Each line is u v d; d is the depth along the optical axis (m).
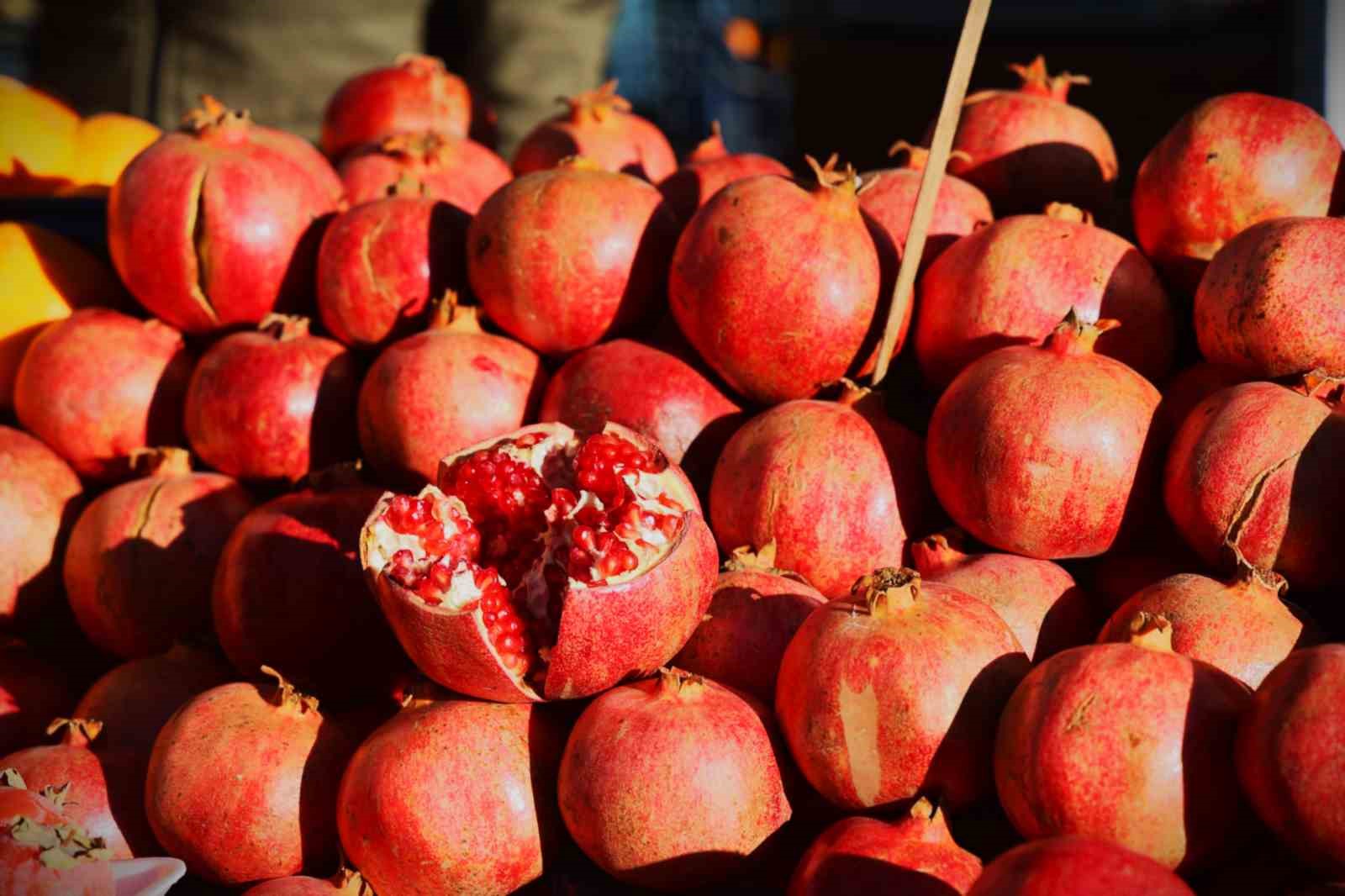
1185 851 0.68
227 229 0.96
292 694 0.81
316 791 0.80
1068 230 0.87
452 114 1.17
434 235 0.96
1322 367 0.79
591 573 0.75
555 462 0.82
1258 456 0.76
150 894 0.75
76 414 0.99
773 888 0.76
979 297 0.87
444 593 0.76
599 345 0.93
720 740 0.73
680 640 0.77
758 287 0.86
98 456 1.00
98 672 1.02
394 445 0.90
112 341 0.99
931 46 1.96
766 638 0.80
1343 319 0.78
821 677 0.73
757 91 2.52
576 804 0.74
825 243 0.86
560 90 1.44
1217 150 0.86
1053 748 0.69
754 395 0.90
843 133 2.04
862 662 0.73
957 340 0.88
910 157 1.00
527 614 0.78
